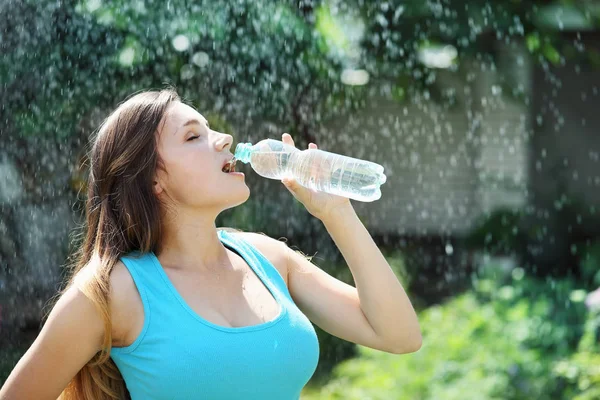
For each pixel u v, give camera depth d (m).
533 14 8.52
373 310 2.05
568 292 6.89
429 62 9.11
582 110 11.10
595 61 9.64
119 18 6.15
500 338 5.43
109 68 6.16
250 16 6.70
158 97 2.03
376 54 8.49
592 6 8.99
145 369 1.84
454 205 11.54
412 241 11.48
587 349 5.14
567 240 10.11
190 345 1.83
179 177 1.96
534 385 4.81
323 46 7.62
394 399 4.86
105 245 1.96
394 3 8.20
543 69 11.02
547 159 11.17
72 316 1.84
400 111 10.82
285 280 2.14
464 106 10.77
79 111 6.15
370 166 2.23
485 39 9.22
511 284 7.68
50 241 6.38
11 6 5.86
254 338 1.87
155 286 1.89
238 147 2.24
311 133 8.05
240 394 1.85
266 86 7.05
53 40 6.00
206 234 2.00
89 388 1.97
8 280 6.33
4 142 6.09
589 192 11.11
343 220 2.06
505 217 10.07
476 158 11.46
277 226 8.35
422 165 11.43
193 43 6.44
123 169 1.97
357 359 6.06
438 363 5.16
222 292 1.95
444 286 9.12
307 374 1.96
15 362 5.70
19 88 5.98
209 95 6.76
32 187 6.24
